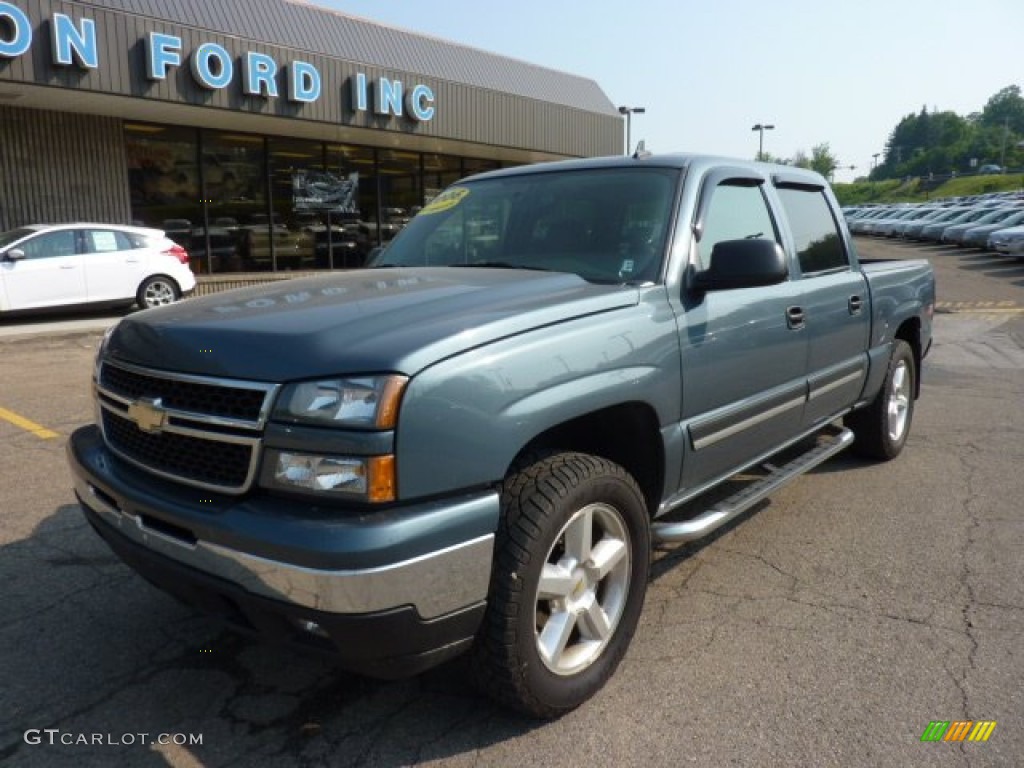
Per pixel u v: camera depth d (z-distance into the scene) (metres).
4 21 12.00
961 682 2.94
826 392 4.38
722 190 3.70
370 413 2.18
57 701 2.85
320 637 2.29
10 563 3.93
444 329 2.40
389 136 18.34
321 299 2.83
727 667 3.06
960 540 4.29
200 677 3.00
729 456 3.58
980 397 8.13
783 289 3.89
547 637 2.67
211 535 2.30
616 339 2.81
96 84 13.01
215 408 2.40
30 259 12.91
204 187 17.41
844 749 2.57
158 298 14.31
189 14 14.61
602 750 2.58
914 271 5.65
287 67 15.34
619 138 23.95
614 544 2.87
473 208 3.96
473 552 2.33
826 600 3.61
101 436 3.01
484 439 2.35
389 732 2.68
